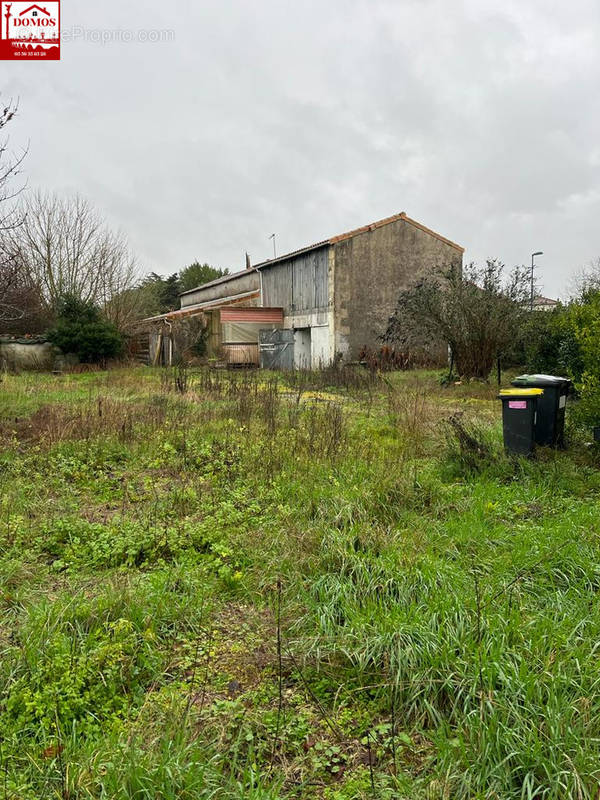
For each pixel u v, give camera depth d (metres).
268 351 24.75
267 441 7.62
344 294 22.50
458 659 2.84
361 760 2.52
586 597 3.52
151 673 3.08
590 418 6.80
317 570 4.01
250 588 3.98
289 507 5.30
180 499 5.70
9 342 20.61
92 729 2.59
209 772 2.33
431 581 3.60
